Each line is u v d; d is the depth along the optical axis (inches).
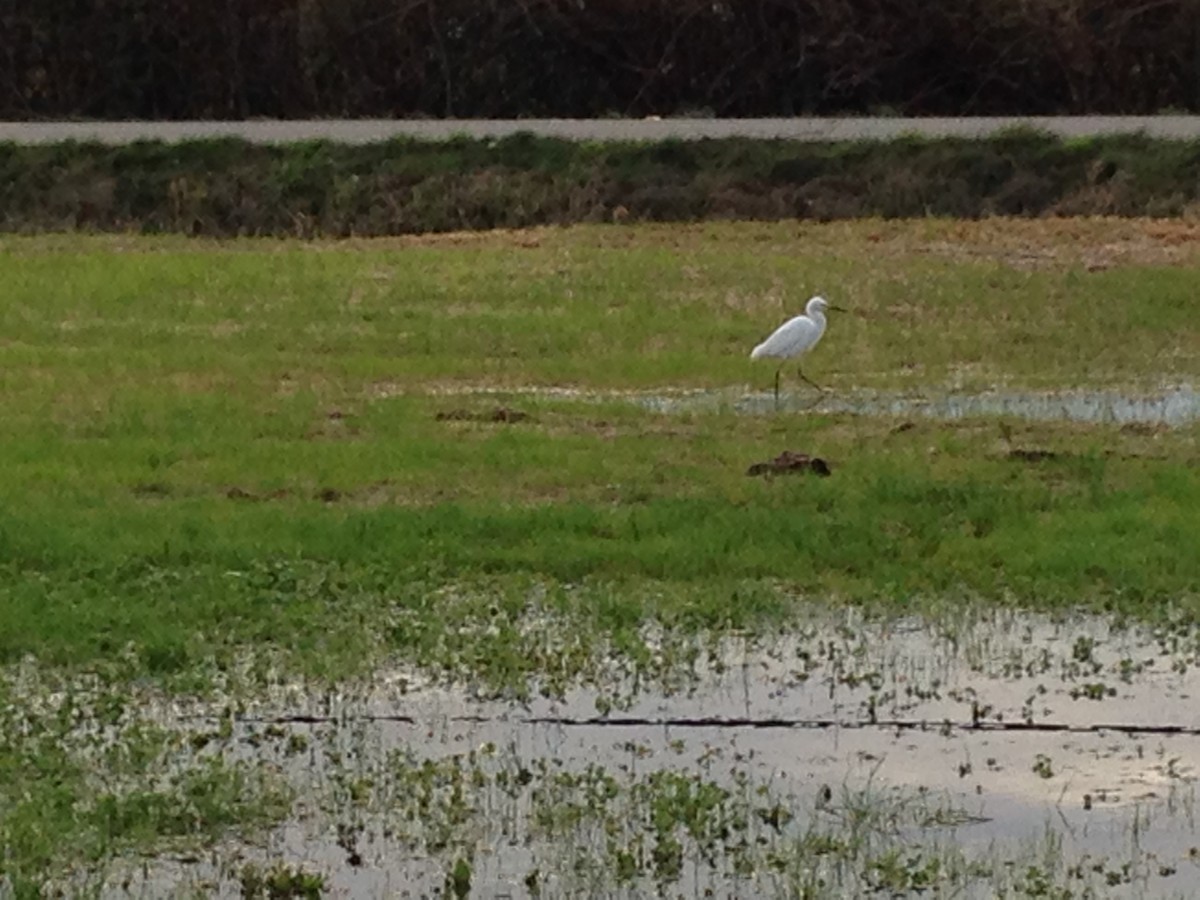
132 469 581.9
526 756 376.8
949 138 1259.8
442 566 491.5
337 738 385.4
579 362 762.8
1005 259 1006.4
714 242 1082.7
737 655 435.8
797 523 521.0
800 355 730.2
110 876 322.7
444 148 1291.8
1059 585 478.9
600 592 473.1
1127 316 857.5
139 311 880.3
